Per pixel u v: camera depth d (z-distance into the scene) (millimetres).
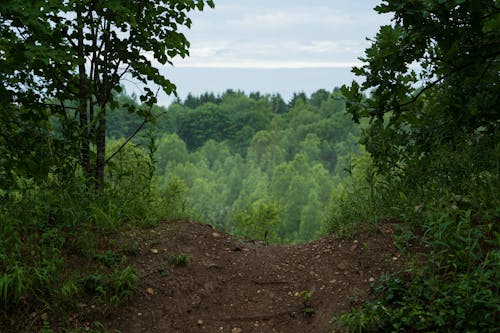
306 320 4805
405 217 5551
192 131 176250
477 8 5344
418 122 7160
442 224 4730
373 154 6871
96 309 4582
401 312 4242
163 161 117000
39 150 6109
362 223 6062
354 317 4371
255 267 5762
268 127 177875
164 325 4664
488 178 5531
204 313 4918
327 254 5805
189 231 6262
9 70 5996
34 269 4574
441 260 4668
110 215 5820
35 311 4398
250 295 5246
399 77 6629
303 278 5465
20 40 5852
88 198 6004
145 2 6910
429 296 4344
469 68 6129
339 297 4938
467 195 5430
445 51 6121
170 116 173750
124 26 6855
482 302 3965
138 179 6801
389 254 5227
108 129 134000
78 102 6914
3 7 5203
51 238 5168
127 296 4793
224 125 179375
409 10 5465
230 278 5523
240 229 12453
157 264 5391
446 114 6883
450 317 4059
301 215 63656
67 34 6656
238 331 4691
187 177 103312
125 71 7055
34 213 5484
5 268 4609
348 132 152875
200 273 5449
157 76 7031
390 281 4684
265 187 87250
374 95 6883
